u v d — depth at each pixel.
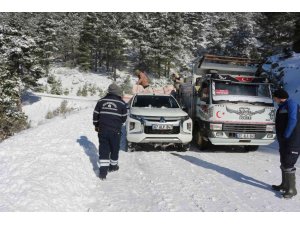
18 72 40.59
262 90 9.38
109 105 6.46
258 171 7.27
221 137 8.69
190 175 6.72
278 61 27.28
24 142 8.17
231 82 9.22
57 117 16.19
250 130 8.77
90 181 6.05
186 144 9.14
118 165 7.43
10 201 4.44
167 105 9.90
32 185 4.97
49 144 7.88
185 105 11.35
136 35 73.06
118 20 77.31
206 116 9.02
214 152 9.34
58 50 81.38
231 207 5.07
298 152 5.56
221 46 38.84
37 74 43.72
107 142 6.41
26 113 35.72
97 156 7.75
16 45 40.53
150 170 7.02
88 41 73.50
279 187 5.94
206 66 10.48
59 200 4.75
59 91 50.44
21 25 43.81
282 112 5.70
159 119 8.52
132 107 9.55
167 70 71.56
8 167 6.06
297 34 28.62
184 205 5.07
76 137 9.04
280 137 5.75
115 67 69.81
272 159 8.55
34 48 43.34
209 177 6.62
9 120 14.98
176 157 8.41
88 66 72.06
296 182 6.57
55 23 81.88
